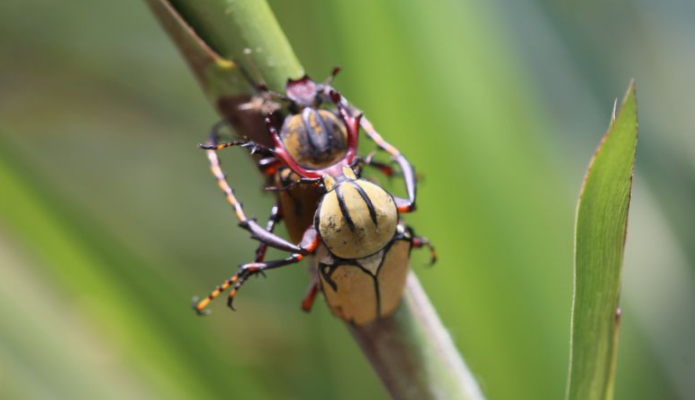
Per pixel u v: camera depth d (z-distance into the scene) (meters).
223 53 0.25
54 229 0.29
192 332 0.30
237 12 0.25
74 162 0.48
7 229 0.29
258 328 0.39
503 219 0.30
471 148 0.30
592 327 0.23
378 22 0.29
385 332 0.25
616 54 0.36
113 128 0.47
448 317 0.30
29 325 0.29
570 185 0.32
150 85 0.47
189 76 0.47
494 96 0.30
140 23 0.46
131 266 0.30
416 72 0.29
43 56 0.46
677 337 0.33
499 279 0.30
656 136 0.35
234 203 0.26
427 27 0.29
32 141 0.47
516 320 0.30
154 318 0.30
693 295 0.33
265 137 0.26
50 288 0.29
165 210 0.48
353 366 0.32
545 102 0.34
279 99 0.25
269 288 0.40
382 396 0.32
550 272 0.30
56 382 0.29
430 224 0.30
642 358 0.32
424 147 0.30
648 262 0.33
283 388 0.36
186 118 0.47
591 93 0.35
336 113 0.26
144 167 0.49
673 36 0.36
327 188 0.26
